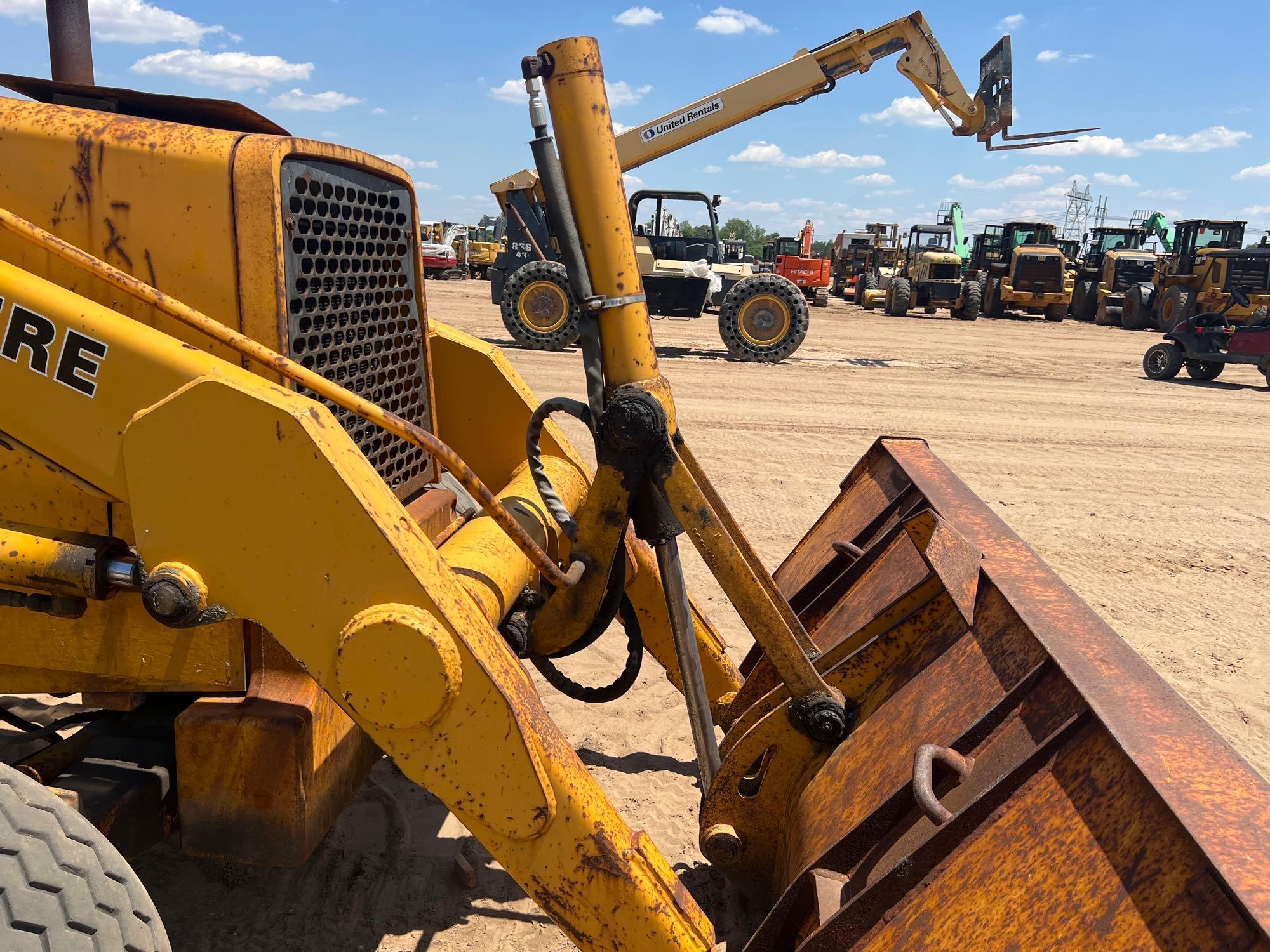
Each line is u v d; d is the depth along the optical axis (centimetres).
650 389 224
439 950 253
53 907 149
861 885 187
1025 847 157
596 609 236
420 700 168
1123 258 2719
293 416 166
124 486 178
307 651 174
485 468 310
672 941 179
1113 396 1343
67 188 190
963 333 2330
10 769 158
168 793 204
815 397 1188
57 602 198
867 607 272
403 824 308
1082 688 167
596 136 215
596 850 175
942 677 221
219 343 189
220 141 188
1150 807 142
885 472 338
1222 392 1438
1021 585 217
